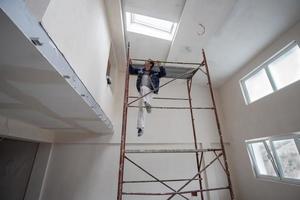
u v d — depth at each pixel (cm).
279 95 256
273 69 273
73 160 315
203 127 374
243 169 331
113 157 324
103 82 234
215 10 231
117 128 343
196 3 223
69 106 163
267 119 277
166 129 358
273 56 268
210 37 279
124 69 391
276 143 272
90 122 236
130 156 328
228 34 268
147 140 342
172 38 296
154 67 276
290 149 248
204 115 386
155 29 302
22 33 68
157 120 363
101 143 329
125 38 305
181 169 330
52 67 95
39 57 85
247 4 217
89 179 304
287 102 242
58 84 117
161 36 300
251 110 314
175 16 254
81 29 139
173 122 366
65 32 107
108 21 258
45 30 81
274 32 247
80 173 307
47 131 305
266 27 242
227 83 389
